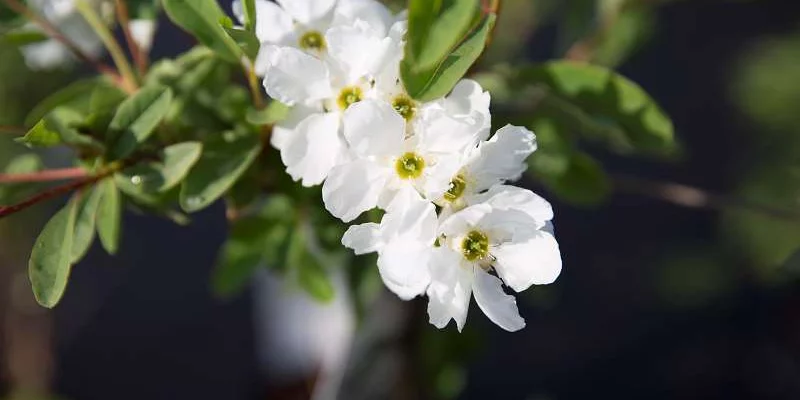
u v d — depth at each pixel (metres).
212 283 0.38
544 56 0.77
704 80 0.92
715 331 0.87
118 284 0.91
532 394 0.85
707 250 0.76
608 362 0.87
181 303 0.91
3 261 0.69
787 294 0.85
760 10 0.91
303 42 0.30
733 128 0.90
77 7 0.34
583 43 0.44
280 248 0.37
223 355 0.90
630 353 0.87
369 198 0.28
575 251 0.91
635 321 0.88
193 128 0.33
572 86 0.34
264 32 0.30
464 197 0.28
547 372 0.86
